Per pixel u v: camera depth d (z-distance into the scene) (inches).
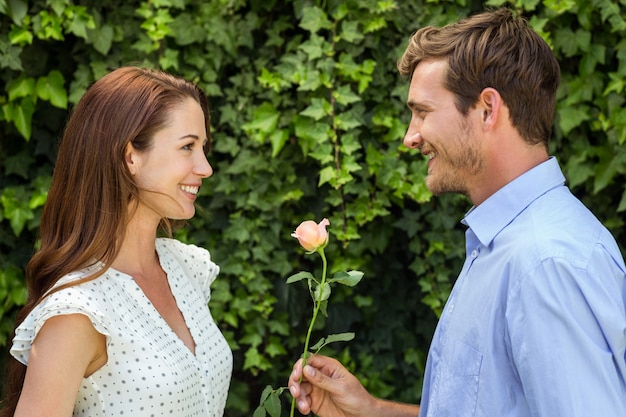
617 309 54.2
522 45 61.8
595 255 55.1
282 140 111.7
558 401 52.6
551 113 63.3
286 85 111.3
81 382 64.2
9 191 110.1
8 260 113.0
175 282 74.6
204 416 70.1
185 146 69.3
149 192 68.8
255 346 115.2
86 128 68.1
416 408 77.4
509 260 57.6
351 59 111.7
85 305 62.3
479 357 58.6
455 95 62.2
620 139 109.2
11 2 104.4
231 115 113.8
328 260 118.2
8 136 113.6
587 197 117.1
